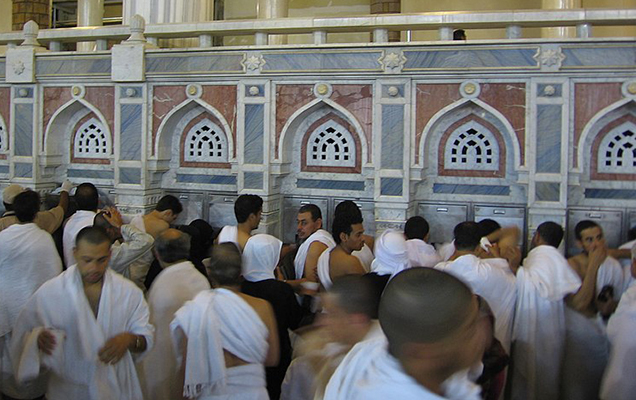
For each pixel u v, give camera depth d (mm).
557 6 7391
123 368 3109
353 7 11961
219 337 2768
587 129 5926
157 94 7215
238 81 6855
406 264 3902
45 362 2971
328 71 6516
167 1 7699
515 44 5984
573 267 4121
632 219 6066
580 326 3824
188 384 2768
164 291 3408
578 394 3805
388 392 1474
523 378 3721
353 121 6547
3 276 3916
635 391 3082
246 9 12617
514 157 6258
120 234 4855
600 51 5801
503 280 3629
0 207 8047
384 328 1521
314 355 2607
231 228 4707
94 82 7469
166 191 7527
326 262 4156
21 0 12336
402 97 6336
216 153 7332
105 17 14469
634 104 5840
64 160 7977
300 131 7012
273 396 3592
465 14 6086
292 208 7109
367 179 6797
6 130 7973
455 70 6156
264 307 2951
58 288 2994
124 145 7332
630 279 3914
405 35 11234
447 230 6609
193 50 6941
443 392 1503
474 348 1516
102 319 2992
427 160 6582
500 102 6141
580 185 6164
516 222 6383
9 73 7715
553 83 5938
